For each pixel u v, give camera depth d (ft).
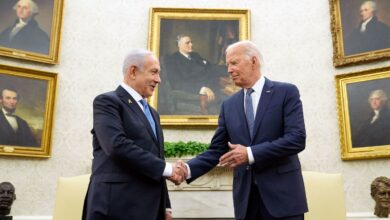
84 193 12.50
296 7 22.97
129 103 9.65
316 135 20.77
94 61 21.80
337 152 20.20
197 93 21.86
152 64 10.11
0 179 18.56
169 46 22.50
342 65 20.95
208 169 10.56
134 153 8.70
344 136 19.95
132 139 9.22
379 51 20.04
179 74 22.12
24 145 19.21
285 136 8.92
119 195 8.63
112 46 22.29
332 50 21.66
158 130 10.39
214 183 17.99
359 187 19.30
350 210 19.19
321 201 12.30
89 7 22.56
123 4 23.07
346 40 21.13
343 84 20.70
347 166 19.84
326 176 12.66
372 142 19.26
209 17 22.98
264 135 9.23
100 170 8.98
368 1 21.09
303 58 22.07
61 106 20.67
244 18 22.86
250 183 9.02
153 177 8.84
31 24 20.77
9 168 18.84
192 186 18.01
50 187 19.43
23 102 19.66
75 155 20.27
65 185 12.63
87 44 21.95
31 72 20.07
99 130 8.96
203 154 10.64
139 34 22.77
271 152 8.65
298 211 8.52
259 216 9.04
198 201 17.87
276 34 22.75
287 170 8.90
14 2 20.66
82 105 21.02
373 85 19.93
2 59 19.76
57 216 12.25
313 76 21.67
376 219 17.02
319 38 22.13
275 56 22.38
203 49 22.59
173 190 17.98
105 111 9.16
